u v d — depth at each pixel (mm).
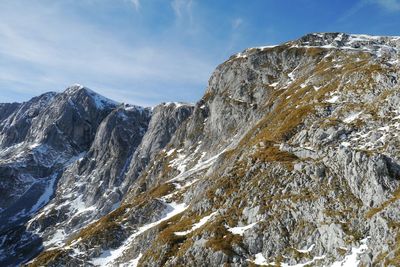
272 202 84688
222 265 78625
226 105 199500
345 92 114000
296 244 74562
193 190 127625
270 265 74000
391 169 71938
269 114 146250
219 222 88750
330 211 73562
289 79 178250
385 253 59719
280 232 77750
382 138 85188
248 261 77062
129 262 109188
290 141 104938
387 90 101375
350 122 97625
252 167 99750
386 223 62719
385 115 93625
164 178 199375
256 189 91188
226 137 186875
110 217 139500
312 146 96062
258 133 133125
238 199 93438
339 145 86812
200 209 103000
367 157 74562
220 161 131125
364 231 66938
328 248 69250
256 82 198500
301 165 87375
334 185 77625
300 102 129500
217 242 83312
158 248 95875
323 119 104438
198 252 84562
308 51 189250
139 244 112375
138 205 133875
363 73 115250
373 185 71125
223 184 102562
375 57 145875
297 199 80188
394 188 69250
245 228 84250
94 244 122688
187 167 192625
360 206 70938
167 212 128250
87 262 116625
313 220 75438
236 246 80250
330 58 169750
